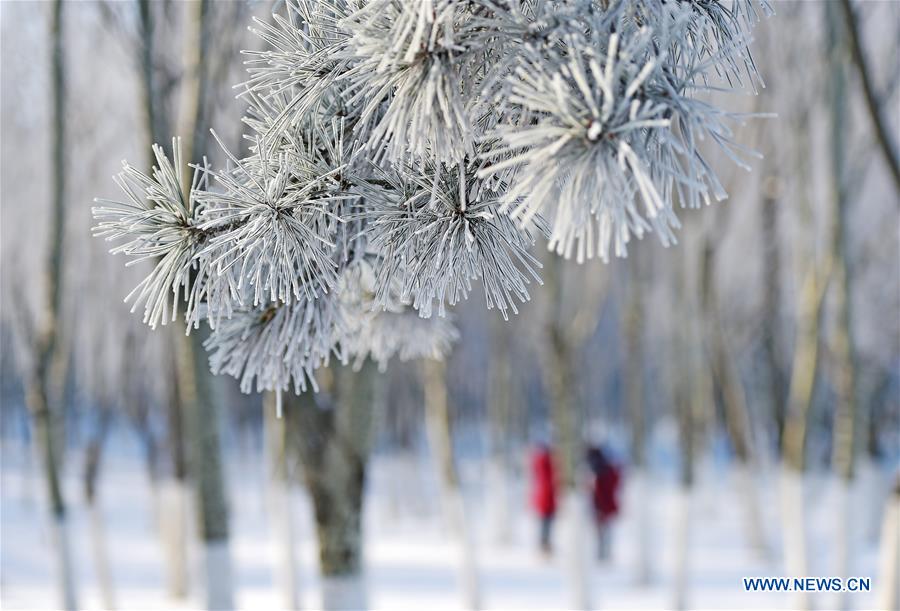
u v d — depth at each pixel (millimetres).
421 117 1604
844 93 7402
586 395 24344
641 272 12539
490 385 17172
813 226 9062
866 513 15086
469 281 1885
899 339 15922
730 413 14492
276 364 2102
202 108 5426
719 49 1765
